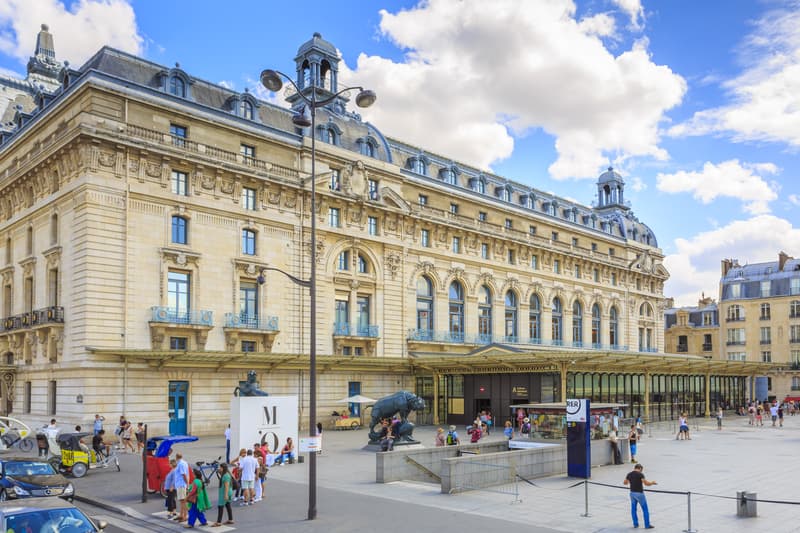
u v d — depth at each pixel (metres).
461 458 24.34
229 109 49.47
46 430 35.19
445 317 62.97
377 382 56.03
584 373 54.12
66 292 42.03
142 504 22.47
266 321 48.28
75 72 44.59
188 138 45.62
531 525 18.98
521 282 71.50
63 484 22.91
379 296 56.84
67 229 42.50
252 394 32.66
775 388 102.56
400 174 59.78
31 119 47.97
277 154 50.78
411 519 19.73
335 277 53.53
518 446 32.31
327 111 57.09
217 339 45.53
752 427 57.16
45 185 45.75
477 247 66.88
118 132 41.69
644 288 92.56
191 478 20.78
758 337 105.25
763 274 108.31
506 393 54.28
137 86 43.09
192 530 19.09
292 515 20.44
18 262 48.47
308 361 47.94
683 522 19.50
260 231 48.72
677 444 42.06
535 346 67.75
